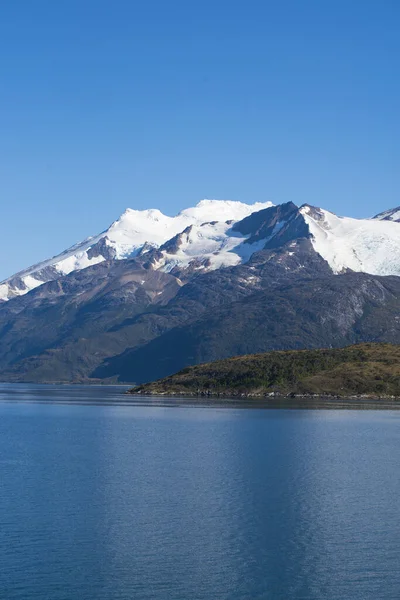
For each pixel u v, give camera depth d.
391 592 73.50
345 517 98.12
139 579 76.38
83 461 143.88
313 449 161.25
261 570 79.00
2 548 85.06
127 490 113.88
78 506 103.25
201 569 79.00
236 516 98.44
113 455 152.62
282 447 164.75
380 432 197.88
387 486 117.31
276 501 106.75
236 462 141.75
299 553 83.94
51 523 94.81
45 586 74.25
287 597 72.25
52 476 126.00
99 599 71.25
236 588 74.25
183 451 158.62
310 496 109.69
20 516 98.00
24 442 178.62
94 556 82.56
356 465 138.00
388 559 82.19
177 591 73.38
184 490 113.88
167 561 81.25
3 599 70.94
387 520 96.81
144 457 149.25
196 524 94.62
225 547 85.75
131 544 86.69
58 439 185.50
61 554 83.12
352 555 83.38
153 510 101.56
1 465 138.88
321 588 74.25
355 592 73.44
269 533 91.12
